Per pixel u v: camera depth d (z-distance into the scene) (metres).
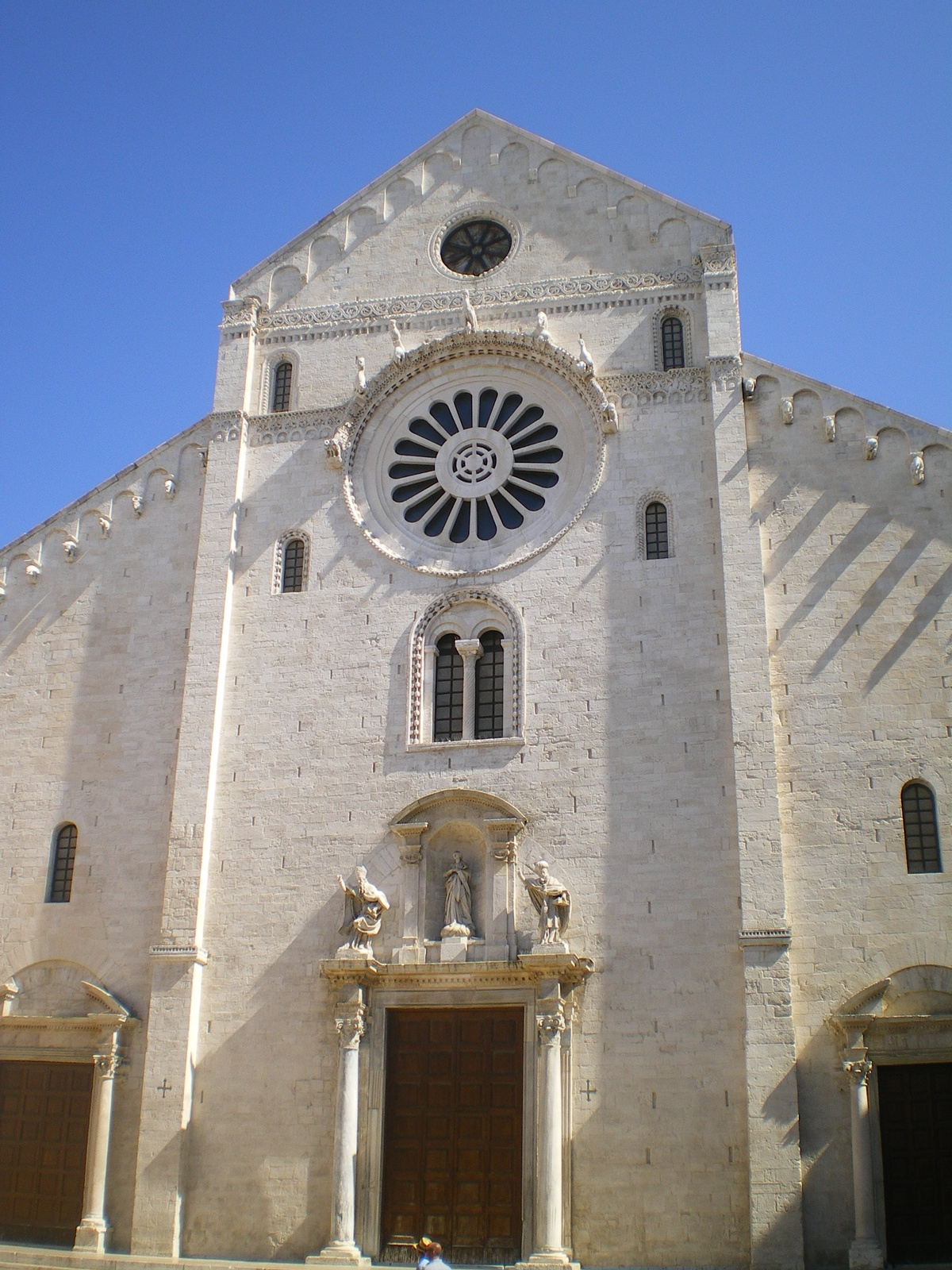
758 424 40.66
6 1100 38.94
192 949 38.09
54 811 41.53
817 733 36.97
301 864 39.06
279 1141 36.47
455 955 36.66
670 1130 34.22
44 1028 39.00
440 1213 35.16
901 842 35.53
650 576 39.69
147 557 44.03
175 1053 37.25
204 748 40.44
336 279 46.28
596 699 38.72
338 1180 35.06
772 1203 32.59
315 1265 33.91
